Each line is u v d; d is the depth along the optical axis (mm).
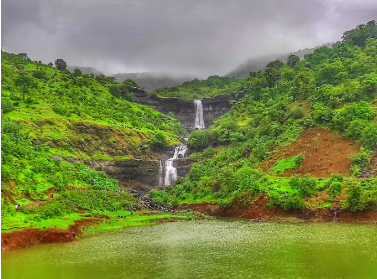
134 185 93750
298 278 23000
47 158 68812
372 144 59688
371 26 153250
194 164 93875
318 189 53812
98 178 73312
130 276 24781
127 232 44688
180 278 23953
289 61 164750
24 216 43000
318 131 72250
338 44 156375
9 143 62000
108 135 102000
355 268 24734
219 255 30156
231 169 71875
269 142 78812
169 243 36500
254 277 23531
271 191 56594
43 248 35406
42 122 90062
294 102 94812
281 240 35531
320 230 40688
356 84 86812
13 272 26422
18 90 109062
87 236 42250
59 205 49625
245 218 56250
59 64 193000
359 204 46281
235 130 101750
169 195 80625
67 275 25328
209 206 64938
